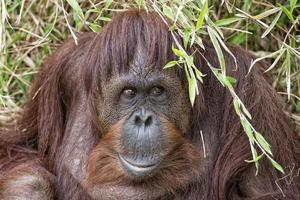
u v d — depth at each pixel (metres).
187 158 6.78
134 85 6.40
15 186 6.96
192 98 6.27
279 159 6.96
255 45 8.59
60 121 7.40
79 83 7.20
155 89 6.45
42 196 6.95
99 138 6.98
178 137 6.63
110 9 7.79
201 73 6.59
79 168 7.09
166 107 6.52
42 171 7.14
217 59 6.94
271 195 6.84
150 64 6.36
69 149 7.16
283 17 8.30
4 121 8.54
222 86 6.94
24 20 8.85
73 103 7.29
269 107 6.99
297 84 8.33
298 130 8.20
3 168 7.48
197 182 6.90
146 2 7.23
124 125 6.49
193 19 7.08
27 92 8.64
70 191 7.16
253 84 6.96
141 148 6.43
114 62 6.43
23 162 7.45
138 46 6.39
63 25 8.77
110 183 6.83
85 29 8.69
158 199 6.89
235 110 6.70
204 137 6.92
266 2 8.27
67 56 7.38
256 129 6.89
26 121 7.74
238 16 7.62
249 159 6.91
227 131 6.95
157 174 6.76
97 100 6.71
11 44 8.82
